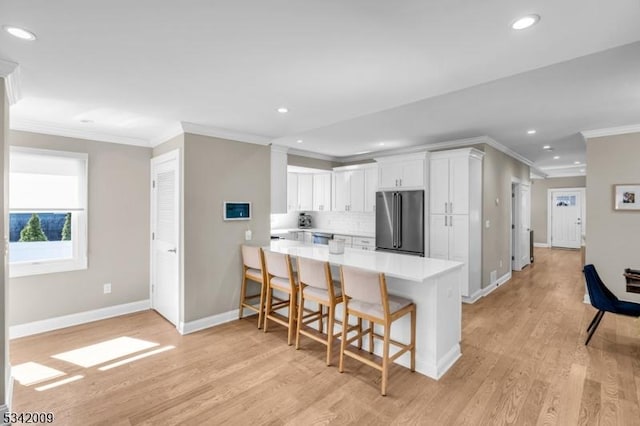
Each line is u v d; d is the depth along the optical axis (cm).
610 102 319
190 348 307
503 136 474
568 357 287
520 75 255
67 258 368
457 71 212
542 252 941
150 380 251
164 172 389
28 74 217
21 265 336
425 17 151
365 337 305
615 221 413
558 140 499
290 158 601
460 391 235
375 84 235
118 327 361
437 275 252
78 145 372
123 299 406
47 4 140
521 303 448
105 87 242
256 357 289
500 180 559
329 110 297
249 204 400
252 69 211
